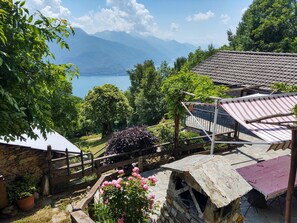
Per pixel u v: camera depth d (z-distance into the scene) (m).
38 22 4.40
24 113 4.39
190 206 5.61
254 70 18.50
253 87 14.58
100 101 27.05
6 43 4.09
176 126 12.55
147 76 32.41
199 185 5.10
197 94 10.68
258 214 8.32
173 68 36.59
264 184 7.85
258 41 40.44
